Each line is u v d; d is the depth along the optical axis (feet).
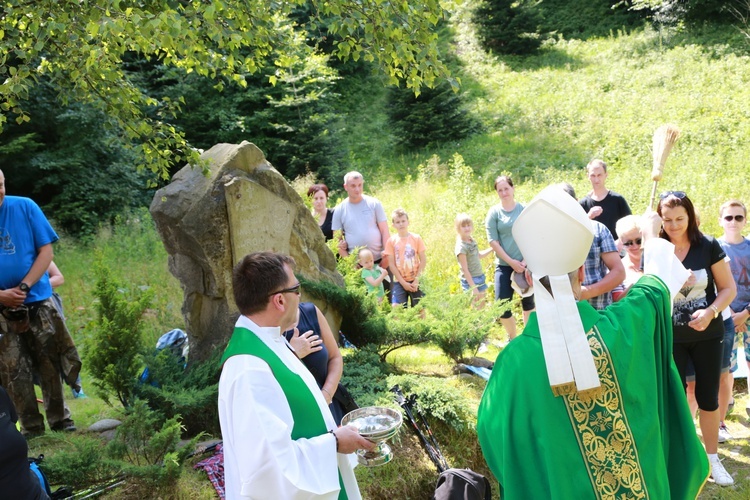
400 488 13.08
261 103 61.05
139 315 15.24
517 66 70.74
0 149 46.88
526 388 8.11
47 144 51.98
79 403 18.76
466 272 23.09
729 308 15.71
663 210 13.66
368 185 51.90
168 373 15.10
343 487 8.41
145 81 59.06
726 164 38.86
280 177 16.96
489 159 51.37
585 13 79.71
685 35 64.75
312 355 10.69
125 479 12.02
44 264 14.83
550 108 57.67
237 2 13.82
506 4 73.92
